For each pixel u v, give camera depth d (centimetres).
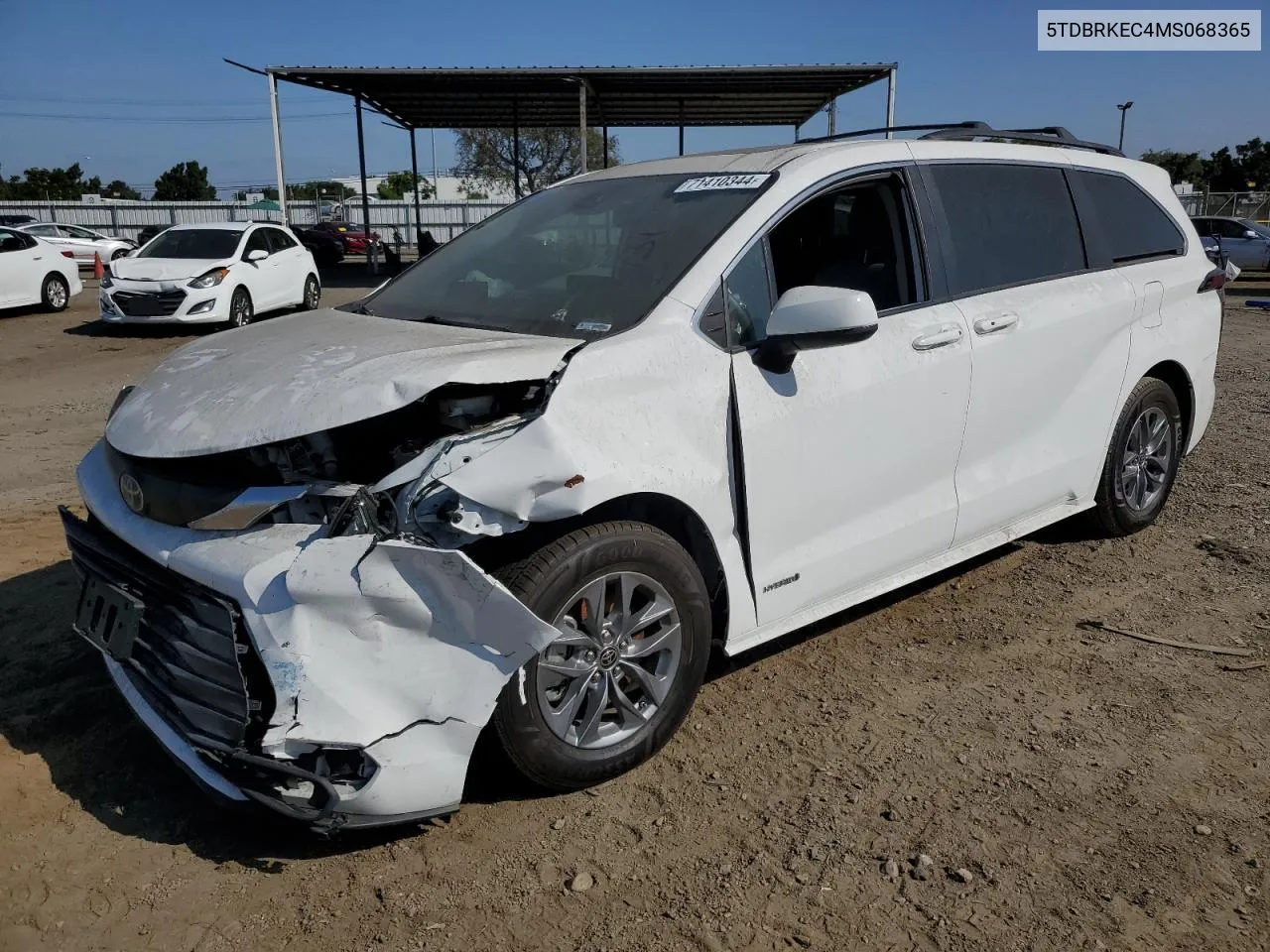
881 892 259
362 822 257
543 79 2091
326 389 278
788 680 372
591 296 338
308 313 406
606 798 299
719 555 319
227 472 279
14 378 1110
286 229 1741
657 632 309
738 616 329
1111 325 459
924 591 456
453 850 277
